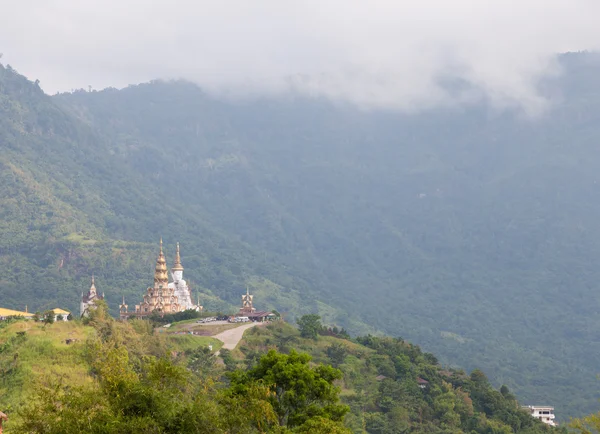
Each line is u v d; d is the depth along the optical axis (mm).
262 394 91312
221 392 93250
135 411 72688
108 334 155500
